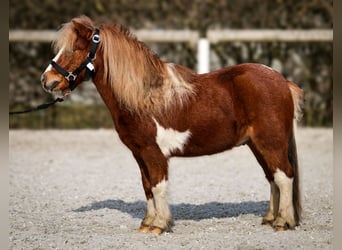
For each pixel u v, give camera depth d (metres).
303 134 18.28
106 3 20.09
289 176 8.80
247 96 8.70
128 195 11.62
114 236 8.72
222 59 19.53
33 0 19.94
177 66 8.96
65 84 8.77
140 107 8.56
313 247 8.02
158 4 20.22
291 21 20.17
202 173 13.66
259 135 8.71
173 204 10.84
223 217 9.91
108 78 8.77
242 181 12.74
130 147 8.82
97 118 19.67
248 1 20.16
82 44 8.76
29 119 19.70
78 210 10.49
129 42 8.77
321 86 19.62
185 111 8.68
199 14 20.28
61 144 17.17
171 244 8.27
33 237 8.79
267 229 9.02
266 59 19.59
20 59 19.42
